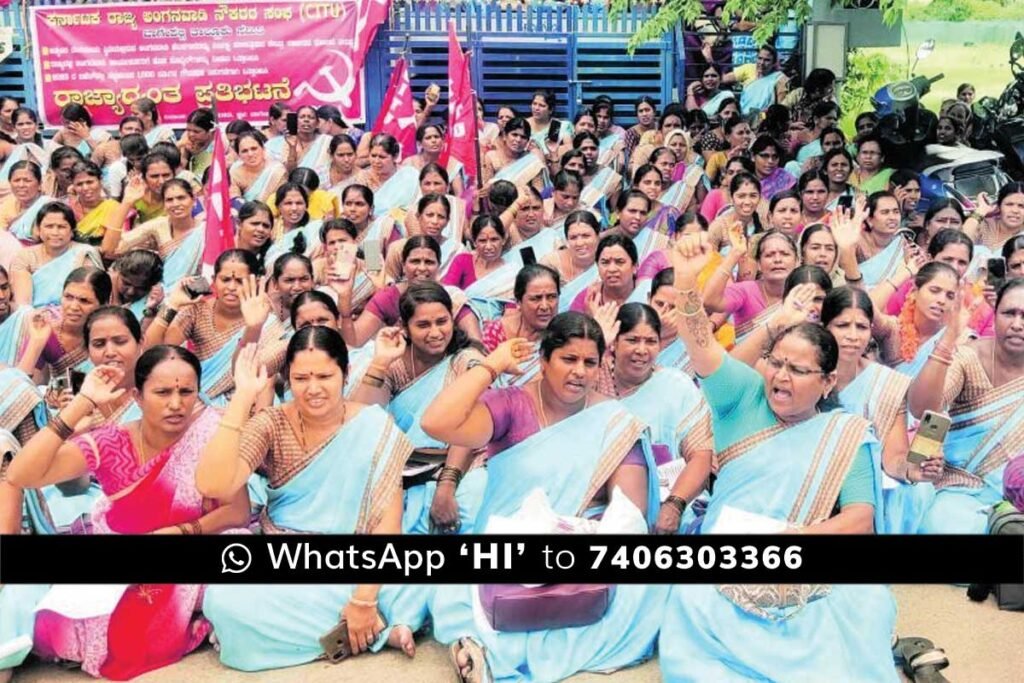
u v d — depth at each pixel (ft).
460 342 16.14
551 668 12.71
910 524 14.75
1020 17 33.81
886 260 20.65
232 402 12.94
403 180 27.17
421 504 14.82
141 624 12.86
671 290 17.12
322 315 16.55
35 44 33.60
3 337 17.99
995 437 15.38
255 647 12.85
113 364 15.23
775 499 13.24
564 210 24.93
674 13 32.91
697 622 12.31
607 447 13.65
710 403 13.61
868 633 12.25
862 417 13.74
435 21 34.45
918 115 29.01
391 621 13.32
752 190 22.79
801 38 34.32
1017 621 13.87
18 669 12.98
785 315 14.67
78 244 21.15
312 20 33.37
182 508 13.29
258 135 27.37
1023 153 31.22
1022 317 14.98
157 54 33.55
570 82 34.91
